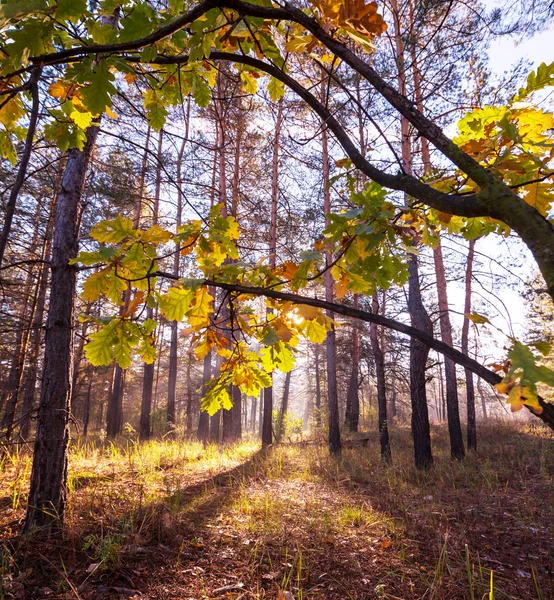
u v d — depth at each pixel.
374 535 4.38
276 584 3.18
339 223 1.25
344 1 0.85
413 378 8.85
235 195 10.00
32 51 1.07
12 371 11.36
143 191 9.13
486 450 10.10
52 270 4.25
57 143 1.78
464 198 0.76
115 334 1.45
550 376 0.53
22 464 5.64
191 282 1.31
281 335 1.42
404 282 1.39
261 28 1.20
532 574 3.69
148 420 14.89
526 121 1.20
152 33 1.14
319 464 7.94
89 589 2.83
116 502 4.40
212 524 4.21
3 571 2.80
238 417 13.76
